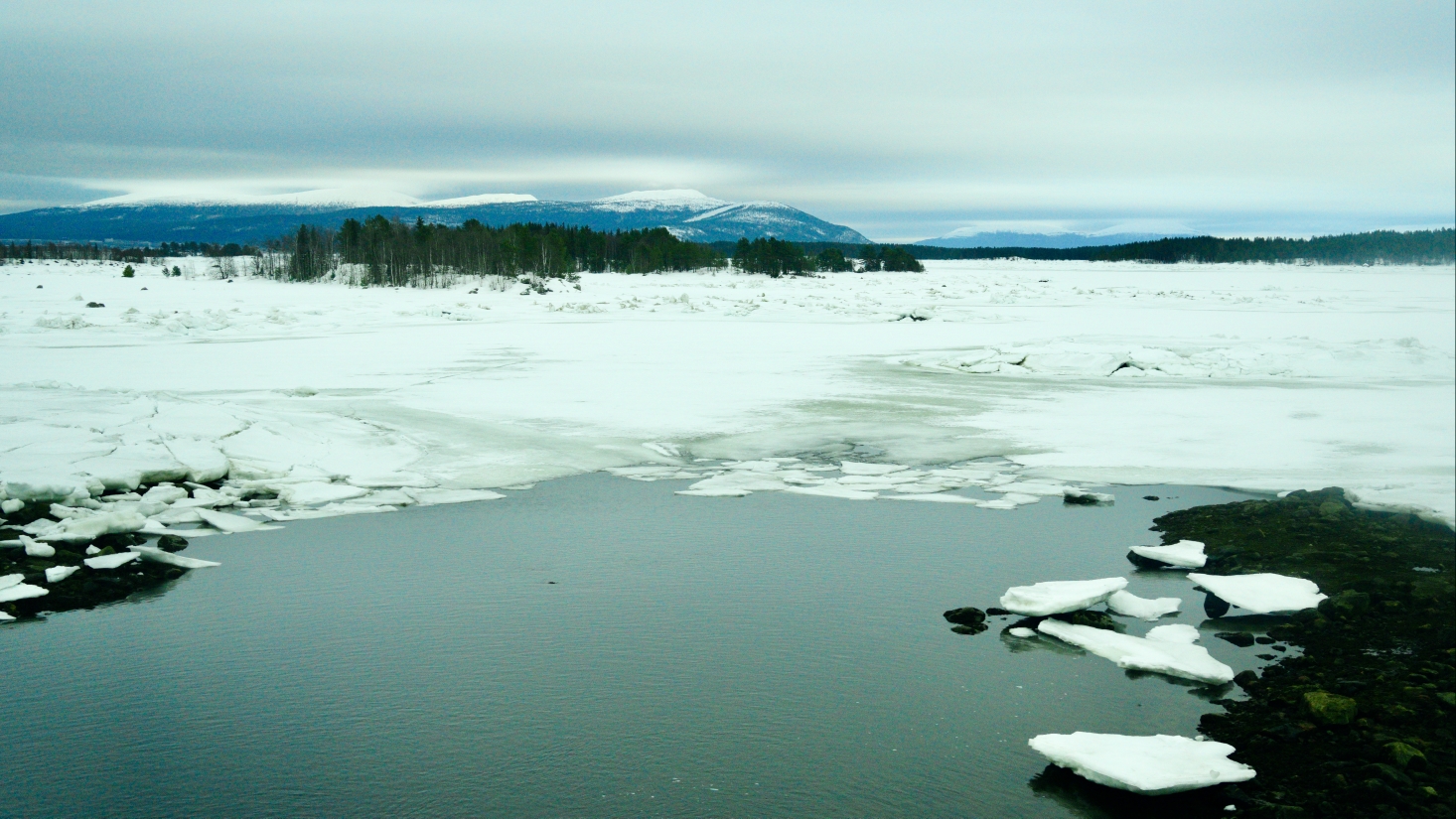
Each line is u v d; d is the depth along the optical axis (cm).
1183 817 721
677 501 1652
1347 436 2167
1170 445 2100
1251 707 891
